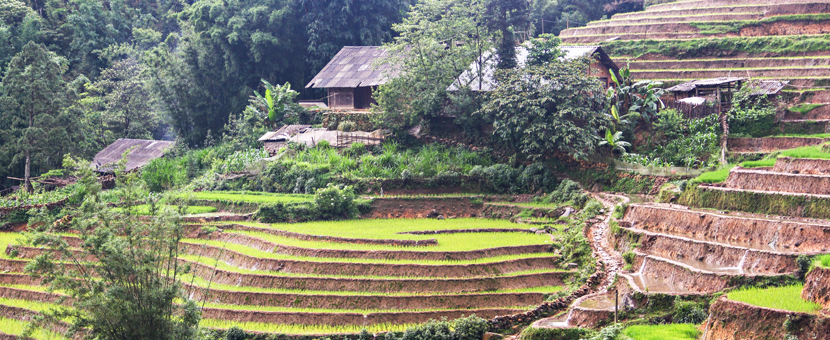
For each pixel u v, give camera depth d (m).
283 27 64.38
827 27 55.47
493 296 28.48
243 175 49.41
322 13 63.94
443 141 49.62
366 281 29.70
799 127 41.16
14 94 52.81
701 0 66.25
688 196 33.94
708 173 35.41
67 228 40.22
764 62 52.62
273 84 64.88
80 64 73.31
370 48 61.06
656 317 24.05
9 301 32.34
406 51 52.59
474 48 49.53
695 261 27.66
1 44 66.38
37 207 44.78
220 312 28.58
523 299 28.53
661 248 29.38
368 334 26.05
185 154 56.56
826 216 27.95
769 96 43.72
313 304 28.75
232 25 61.94
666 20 64.31
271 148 53.19
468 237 35.78
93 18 75.44
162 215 23.22
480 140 48.06
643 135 43.69
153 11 91.25
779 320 20.06
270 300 29.23
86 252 22.89
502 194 43.50
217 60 63.38
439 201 43.03
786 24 57.09
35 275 22.47
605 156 42.75
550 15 76.50
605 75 49.09
